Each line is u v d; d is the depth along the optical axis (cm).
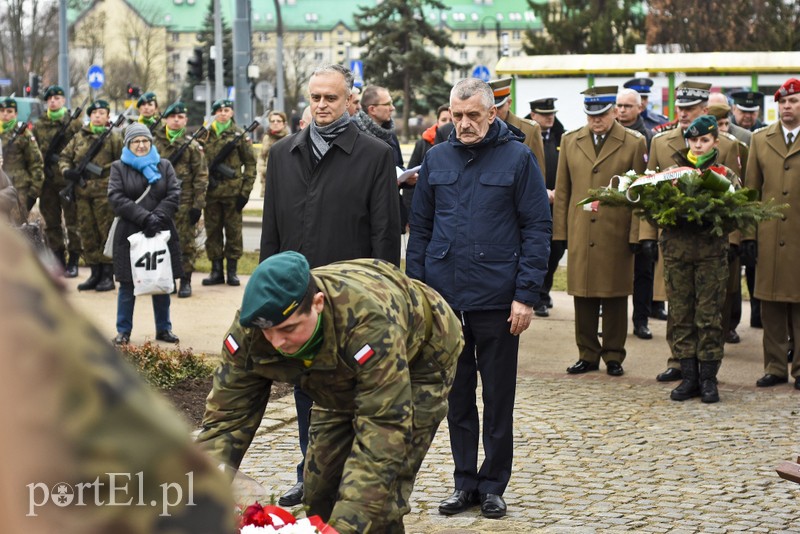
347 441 378
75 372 67
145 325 1001
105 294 1167
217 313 1072
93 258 1179
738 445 642
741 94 1199
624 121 1018
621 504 530
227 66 3272
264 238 529
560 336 998
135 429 70
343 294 313
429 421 360
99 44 5259
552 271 1091
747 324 1078
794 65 2238
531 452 624
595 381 823
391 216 509
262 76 7025
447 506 516
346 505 301
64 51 2812
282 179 519
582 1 4925
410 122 5344
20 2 3522
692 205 725
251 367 318
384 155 511
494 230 513
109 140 1162
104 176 1161
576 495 545
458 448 530
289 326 297
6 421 64
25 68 3566
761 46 4222
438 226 525
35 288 67
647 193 743
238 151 1237
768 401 762
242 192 1239
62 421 66
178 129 1180
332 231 508
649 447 636
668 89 2298
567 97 2348
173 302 1138
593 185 841
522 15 11706
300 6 12000
